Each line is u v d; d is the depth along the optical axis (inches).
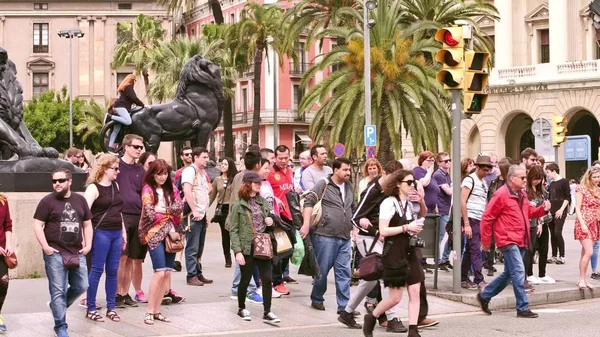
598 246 640.4
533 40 2314.2
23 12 3346.5
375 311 414.6
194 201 568.1
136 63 2516.0
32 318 457.1
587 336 426.0
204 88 915.4
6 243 415.8
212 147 2395.4
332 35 1273.4
